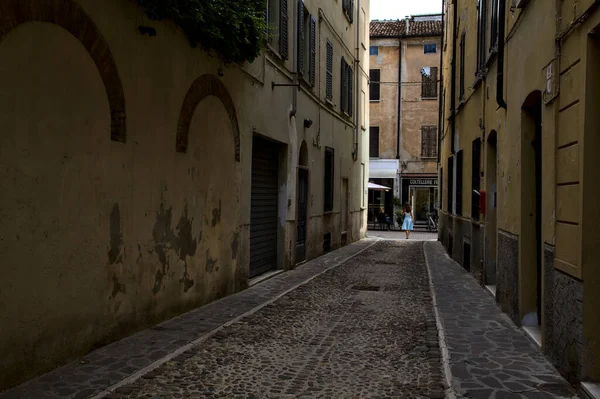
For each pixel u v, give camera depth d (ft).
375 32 114.73
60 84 15.79
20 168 14.28
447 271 42.06
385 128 114.52
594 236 14.10
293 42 41.81
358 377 16.42
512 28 24.41
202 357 18.03
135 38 19.81
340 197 62.64
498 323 23.48
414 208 114.73
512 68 24.62
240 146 30.94
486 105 32.48
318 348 19.65
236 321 23.32
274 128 37.37
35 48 14.73
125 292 19.70
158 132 21.61
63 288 16.19
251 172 33.27
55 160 15.65
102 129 17.90
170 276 23.12
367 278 38.06
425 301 29.19
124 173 19.25
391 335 21.67
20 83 14.20
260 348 19.44
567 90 15.72
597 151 14.08
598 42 14.01
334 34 57.57
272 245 39.83
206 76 26.02
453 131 50.21
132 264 20.06
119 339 19.44
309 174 47.80
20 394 13.84
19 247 14.32
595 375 14.20
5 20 13.60
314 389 15.28
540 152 22.09
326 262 47.75
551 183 17.33
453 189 51.42
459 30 47.60
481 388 15.15
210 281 27.35
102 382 15.10
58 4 15.55
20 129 14.24
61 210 15.96
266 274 37.78
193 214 25.08
